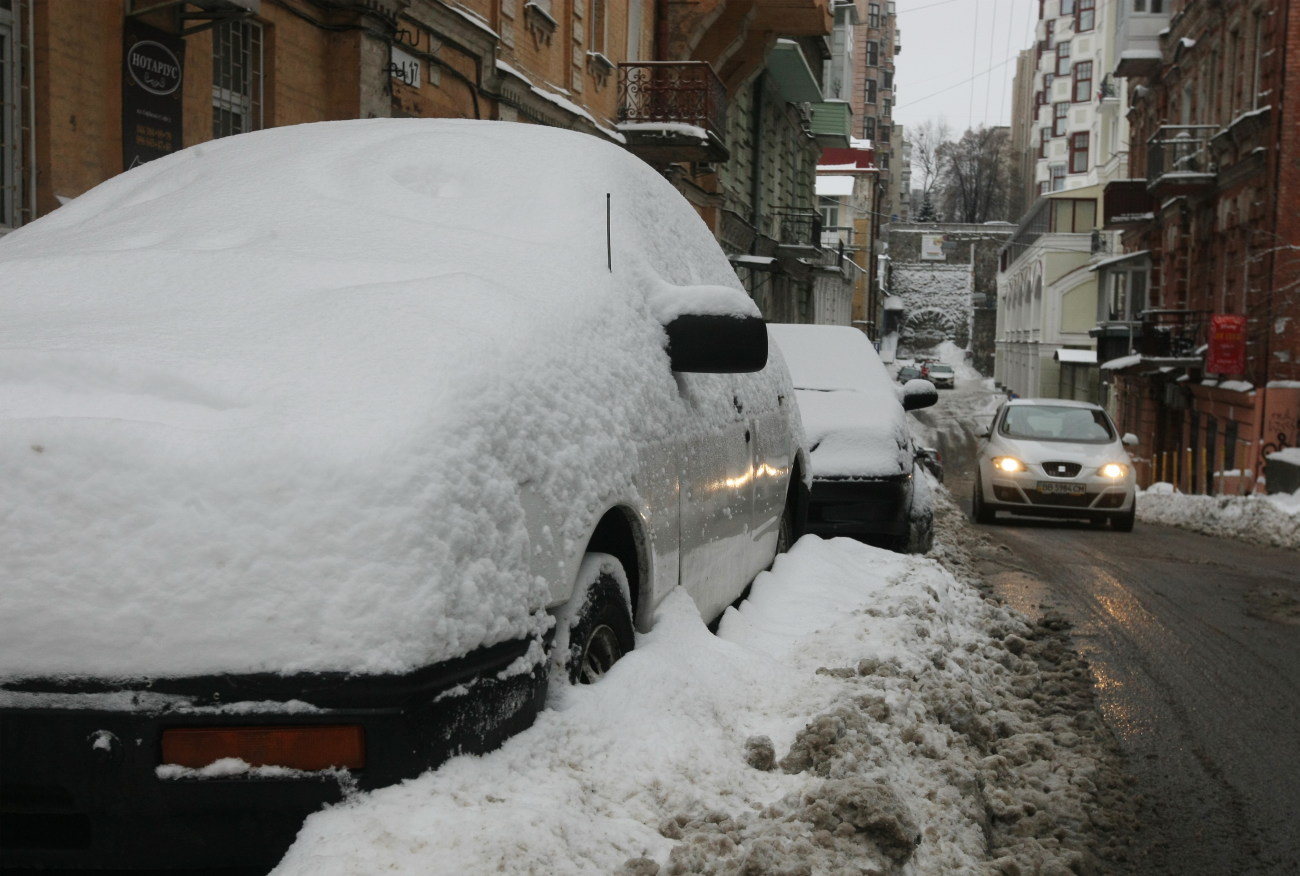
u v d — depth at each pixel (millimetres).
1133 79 44719
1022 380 76812
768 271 37719
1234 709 5672
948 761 3777
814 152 48125
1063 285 67625
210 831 2305
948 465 40406
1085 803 4164
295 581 2309
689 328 3785
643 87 23500
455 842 2244
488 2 17078
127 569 2291
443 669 2389
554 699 2898
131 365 2590
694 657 3680
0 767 2283
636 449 3357
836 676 4125
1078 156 92750
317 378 2602
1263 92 28094
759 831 2727
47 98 9148
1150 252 41000
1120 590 9383
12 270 3422
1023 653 6441
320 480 2369
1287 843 3979
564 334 3195
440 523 2418
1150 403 38531
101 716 2271
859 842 2764
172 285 3248
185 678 2275
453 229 3746
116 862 2316
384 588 2322
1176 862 3773
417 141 4301
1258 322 27625
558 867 2316
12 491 2322
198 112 11000
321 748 2293
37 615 2273
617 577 3305
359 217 3771
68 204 4406
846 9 50812
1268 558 12953
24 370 2588
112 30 9789
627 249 3973
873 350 10617
